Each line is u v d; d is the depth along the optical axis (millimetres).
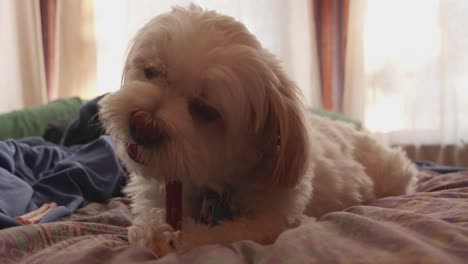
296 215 1097
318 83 3135
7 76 3250
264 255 776
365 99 3152
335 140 1529
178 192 1041
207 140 981
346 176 1376
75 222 1121
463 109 3104
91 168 1642
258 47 1065
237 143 1015
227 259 744
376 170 1628
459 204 1145
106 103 1016
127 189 1277
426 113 3139
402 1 3084
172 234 907
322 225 922
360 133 1737
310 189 1165
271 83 1027
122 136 968
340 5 3078
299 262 711
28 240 928
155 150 917
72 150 1939
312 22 3098
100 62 3266
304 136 1060
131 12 3191
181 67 943
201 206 1130
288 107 1045
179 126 920
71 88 3219
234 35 1027
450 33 3033
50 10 3195
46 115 2539
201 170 965
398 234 765
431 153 3170
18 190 1349
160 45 1001
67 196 1466
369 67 3156
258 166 1087
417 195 1433
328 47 3119
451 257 684
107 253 823
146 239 898
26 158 1712
